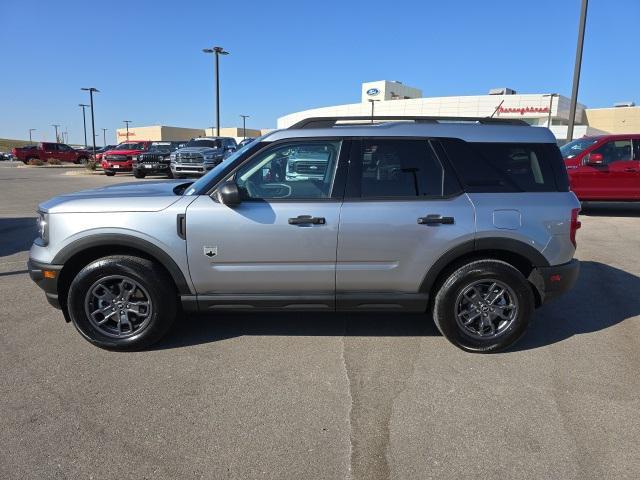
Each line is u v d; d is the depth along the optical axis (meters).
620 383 3.63
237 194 3.83
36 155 44.66
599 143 11.30
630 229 9.80
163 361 3.96
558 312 5.13
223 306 4.11
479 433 3.01
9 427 3.05
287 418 3.17
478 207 3.99
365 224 3.94
